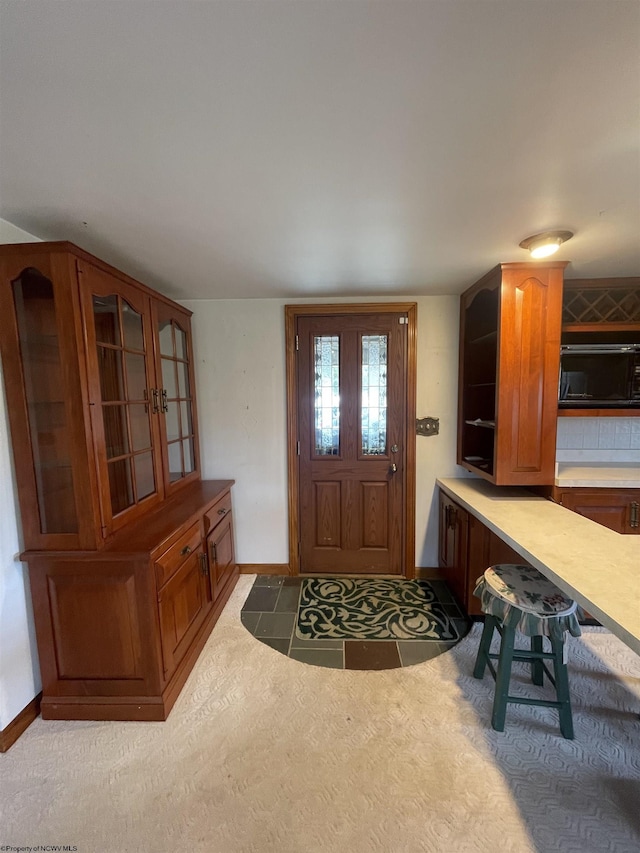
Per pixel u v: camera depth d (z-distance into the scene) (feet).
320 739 4.99
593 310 8.02
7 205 4.49
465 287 8.23
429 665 6.36
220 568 7.95
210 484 8.66
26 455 5.00
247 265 6.68
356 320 8.85
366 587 8.95
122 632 5.21
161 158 3.57
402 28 2.29
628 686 5.90
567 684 4.97
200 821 4.04
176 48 2.39
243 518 9.46
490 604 5.35
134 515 5.99
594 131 3.22
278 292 8.43
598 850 3.74
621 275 7.64
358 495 9.29
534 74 2.61
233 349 9.07
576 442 9.04
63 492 5.08
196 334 9.06
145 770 4.61
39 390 4.99
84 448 4.91
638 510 7.22
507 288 6.72
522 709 5.49
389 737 5.01
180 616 5.93
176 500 7.30
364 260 6.49
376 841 3.84
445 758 4.71
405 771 4.55
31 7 2.11
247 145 3.38
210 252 6.04
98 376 5.14
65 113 2.92
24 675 5.24
